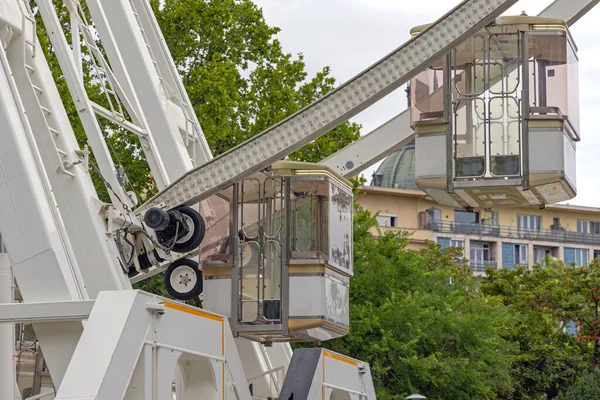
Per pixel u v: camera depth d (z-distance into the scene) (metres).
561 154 17.22
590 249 103.31
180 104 19.75
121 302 10.52
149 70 18.52
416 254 39.22
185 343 11.57
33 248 12.09
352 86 14.89
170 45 36.25
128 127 17.95
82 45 34.22
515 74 17.38
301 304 16.11
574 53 18.08
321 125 14.99
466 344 36.25
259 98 36.44
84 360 10.01
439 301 36.72
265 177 16.45
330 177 16.59
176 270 16.97
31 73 14.41
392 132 20.78
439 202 19.03
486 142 17.34
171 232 15.76
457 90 17.48
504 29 17.39
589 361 55.06
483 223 99.19
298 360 16.50
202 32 36.66
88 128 15.92
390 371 34.66
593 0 18.64
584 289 56.16
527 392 53.69
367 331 34.38
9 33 13.95
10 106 12.35
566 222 103.62
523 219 101.62
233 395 12.98
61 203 14.01
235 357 13.02
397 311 34.72
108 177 15.73
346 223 17.38
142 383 10.59
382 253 37.12
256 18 37.28
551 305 56.59
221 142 35.09
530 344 53.50
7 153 12.20
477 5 14.62
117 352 10.11
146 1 20.33
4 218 12.14
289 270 16.19
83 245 14.00
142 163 34.25
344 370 17.78
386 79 14.80
